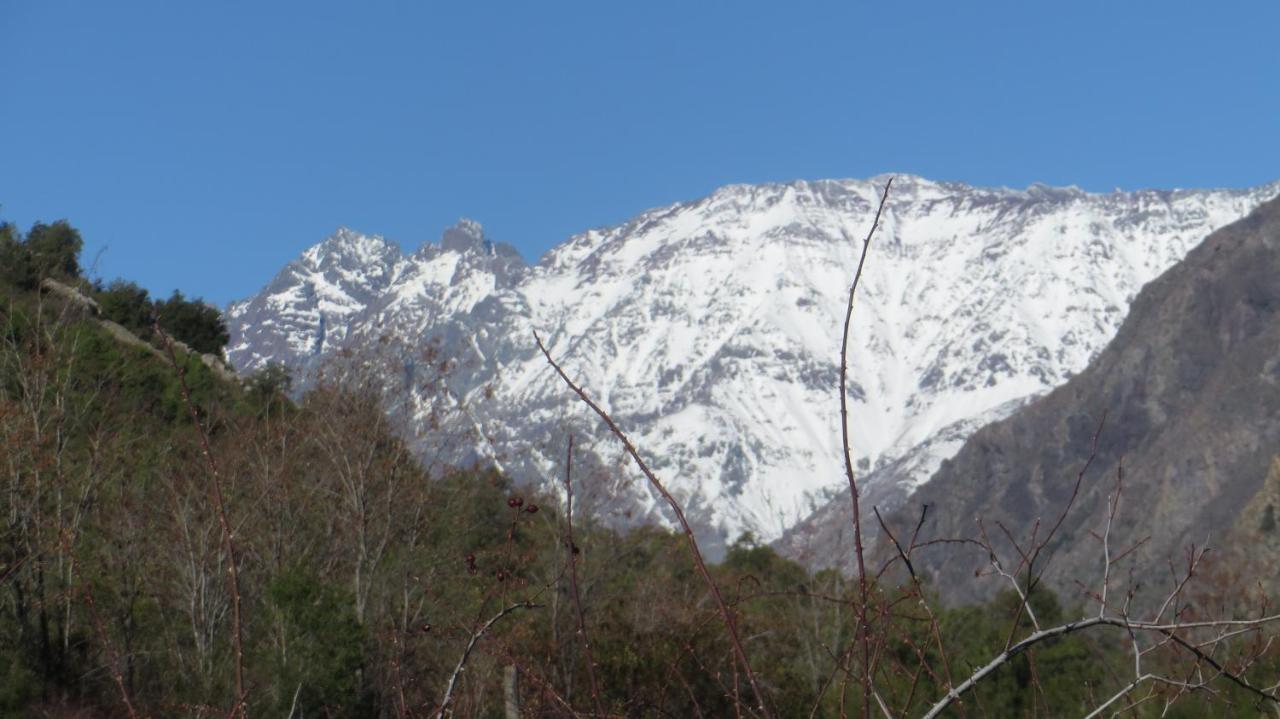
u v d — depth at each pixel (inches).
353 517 1233.4
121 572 1104.2
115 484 1154.7
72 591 1002.1
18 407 1059.9
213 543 1165.7
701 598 1000.9
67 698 966.4
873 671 232.7
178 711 947.3
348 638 991.6
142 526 1157.7
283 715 956.0
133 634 1045.2
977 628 847.1
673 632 919.7
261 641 1066.7
